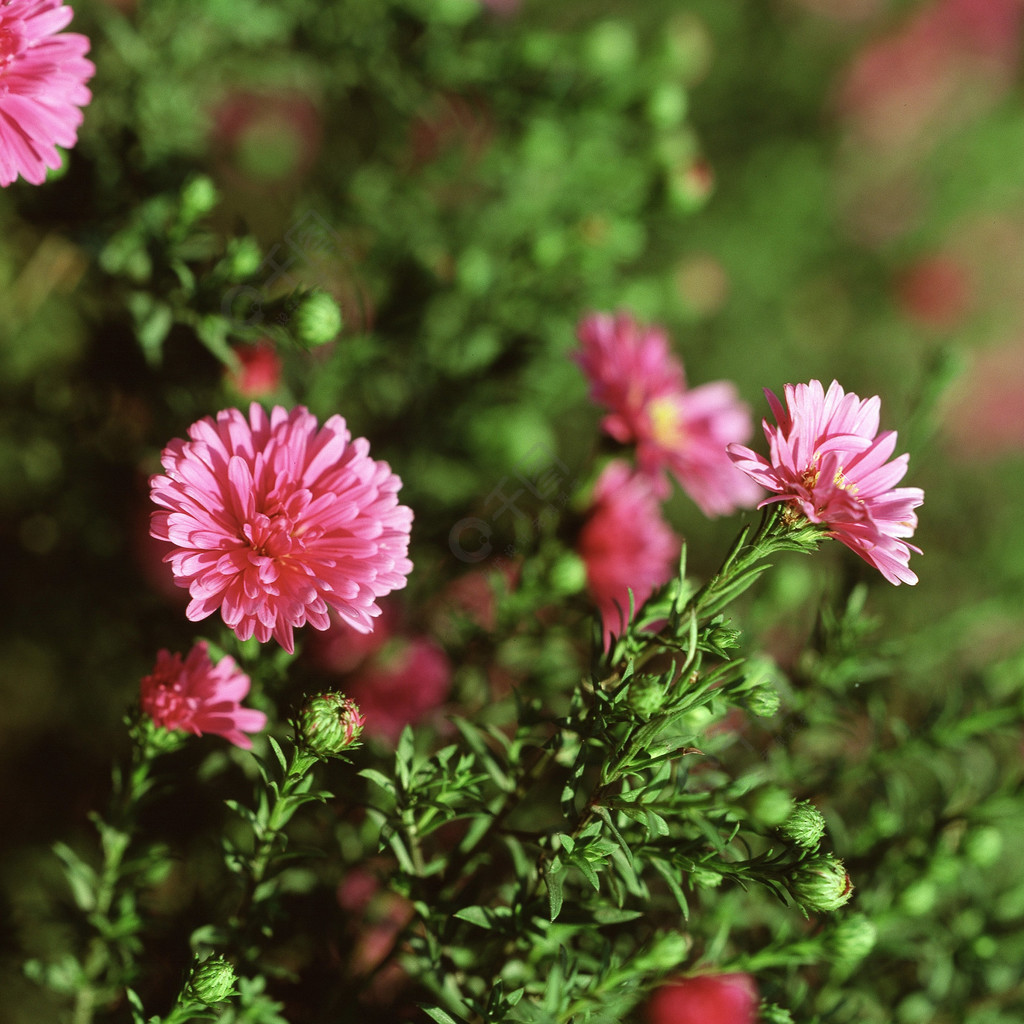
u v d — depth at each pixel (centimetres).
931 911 54
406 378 58
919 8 116
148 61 56
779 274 102
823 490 45
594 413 77
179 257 53
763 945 51
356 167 64
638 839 47
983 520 93
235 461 47
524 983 48
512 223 66
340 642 53
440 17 59
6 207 57
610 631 47
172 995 50
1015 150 112
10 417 58
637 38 95
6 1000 56
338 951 50
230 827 54
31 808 59
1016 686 52
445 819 47
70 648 59
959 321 108
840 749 55
